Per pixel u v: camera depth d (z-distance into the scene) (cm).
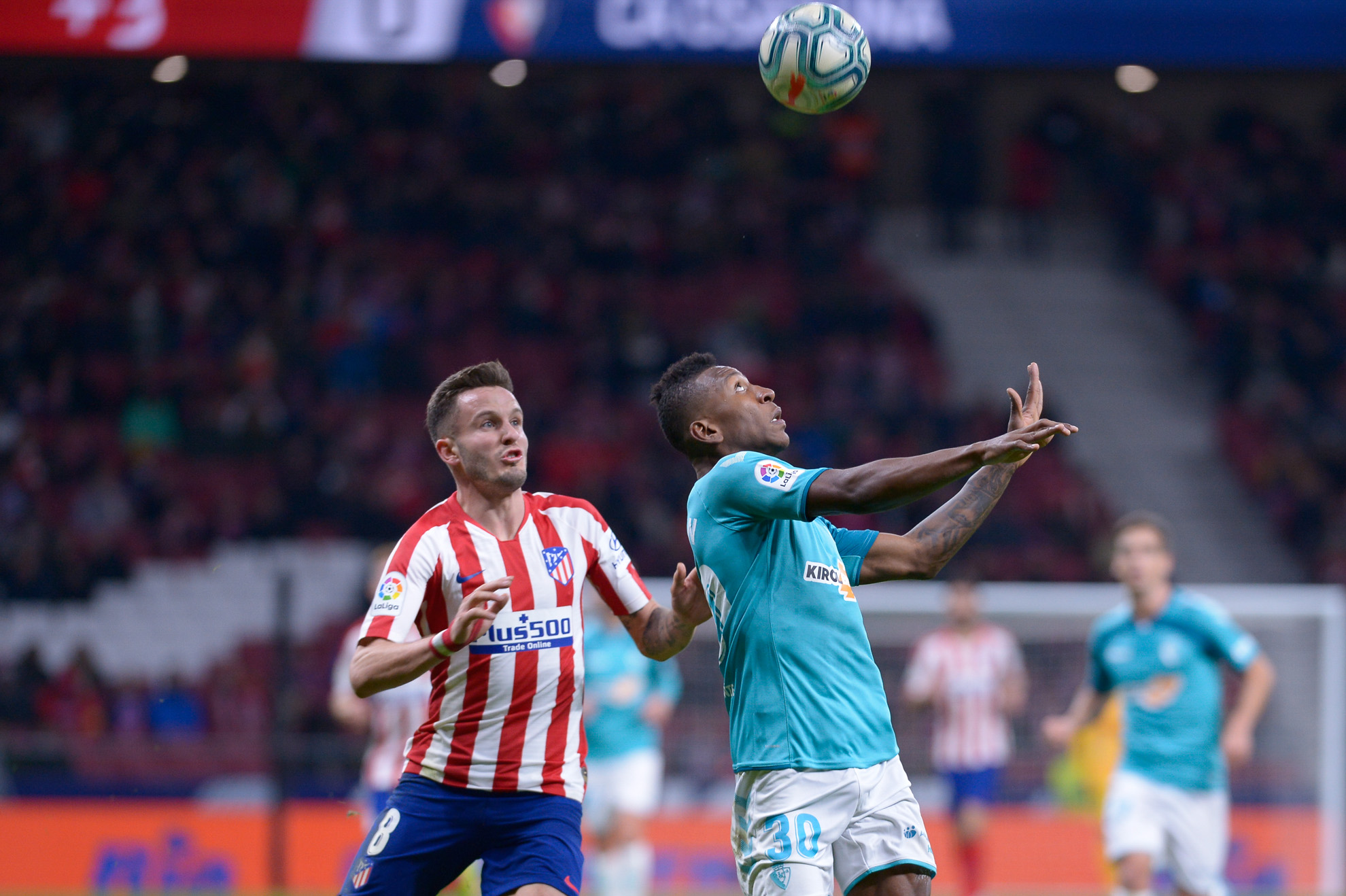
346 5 4484
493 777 1516
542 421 6450
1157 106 7925
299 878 3781
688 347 6806
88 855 3816
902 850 1419
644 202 7469
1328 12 4691
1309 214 7675
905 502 1259
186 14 4438
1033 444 1184
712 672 3866
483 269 7125
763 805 1426
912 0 4606
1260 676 2530
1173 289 7519
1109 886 3703
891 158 7800
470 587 1534
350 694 2984
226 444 6150
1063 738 2698
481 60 4488
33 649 4791
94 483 5950
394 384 6506
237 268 6981
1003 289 7619
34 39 4388
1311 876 3750
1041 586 5678
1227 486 6644
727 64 4541
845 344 6862
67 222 7106
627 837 3170
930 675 3609
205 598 5641
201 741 3894
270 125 7519
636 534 5847
